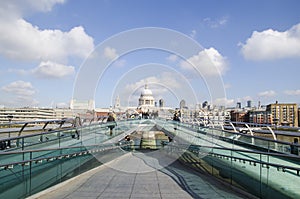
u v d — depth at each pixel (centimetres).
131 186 920
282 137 910
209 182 980
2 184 620
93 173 1165
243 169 788
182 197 779
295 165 607
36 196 758
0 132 998
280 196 621
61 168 911
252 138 930
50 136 1013
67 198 768
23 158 705
